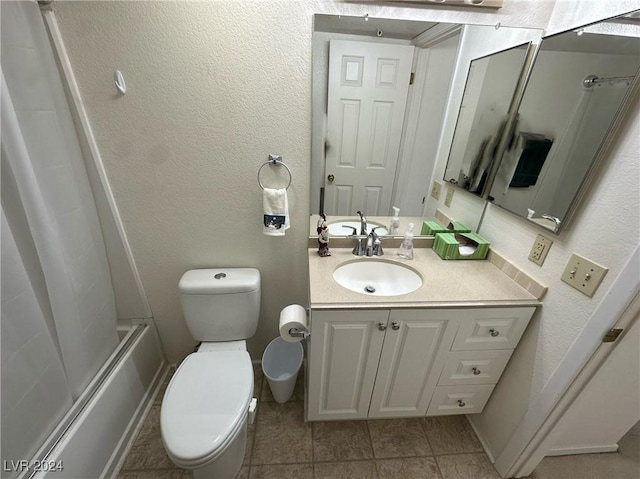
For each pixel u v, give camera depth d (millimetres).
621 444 1415
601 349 891
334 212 1418
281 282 1548
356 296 1091
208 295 1323
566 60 958
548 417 1060
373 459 1339
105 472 1195
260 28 1032
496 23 1144
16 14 873
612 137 826
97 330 1276
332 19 1062
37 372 958
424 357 1200
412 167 1385
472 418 1508
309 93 1141
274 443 1383
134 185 1238
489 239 1399
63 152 1059
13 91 887
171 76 1069
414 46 1151
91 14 964
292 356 1683
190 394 1117
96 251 1271
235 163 1236
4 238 829
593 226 890
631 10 808
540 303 1090
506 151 1238
